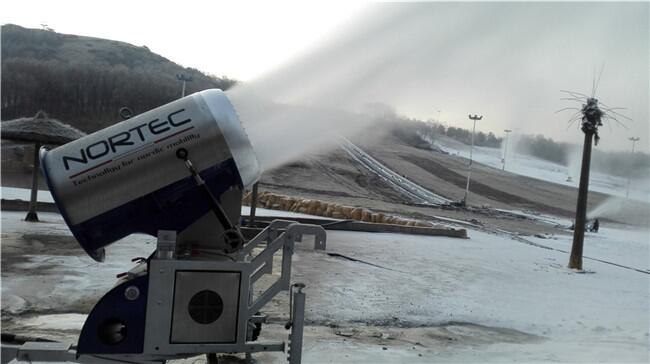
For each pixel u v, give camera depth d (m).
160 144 3.42
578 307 8.73
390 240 17.58
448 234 21.55
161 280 3.36
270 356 4.73
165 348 3.37
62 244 10.43
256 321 4.61
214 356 4.34
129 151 3.39
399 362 4.93
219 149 3.49
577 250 14.41
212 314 3.46
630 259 19.19
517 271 12.89
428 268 11.94
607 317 7.96
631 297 10.25
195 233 3.62
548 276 12.44
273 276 8.85
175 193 3.49
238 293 3.51
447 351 5.52
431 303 8.08
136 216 3.49
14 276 7.44
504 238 23.78
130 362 3.37
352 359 4.89
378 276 10.11
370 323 6.59
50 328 5.16
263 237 4.34
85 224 3.39
